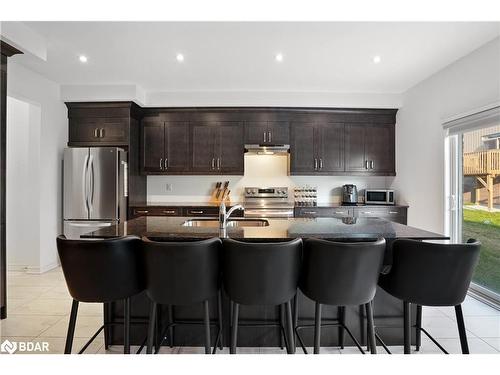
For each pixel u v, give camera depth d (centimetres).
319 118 468
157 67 358
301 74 381
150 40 290
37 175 387
